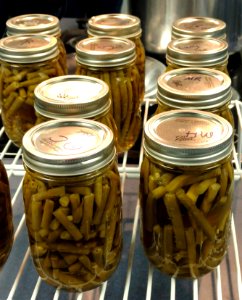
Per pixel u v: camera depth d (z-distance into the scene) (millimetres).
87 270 443
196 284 478
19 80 578
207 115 454
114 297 509
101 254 444
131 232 593
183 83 509
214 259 463
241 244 553
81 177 400
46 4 863
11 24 666
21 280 528
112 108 573
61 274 442
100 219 426
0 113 653
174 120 452
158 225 443
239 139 677
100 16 691
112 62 559
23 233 590
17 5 857
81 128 443
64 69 662
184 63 567
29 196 423
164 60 894
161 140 417
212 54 563
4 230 478
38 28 642
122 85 571
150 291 472
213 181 418
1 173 472
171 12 838
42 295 511
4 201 473
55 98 482
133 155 739
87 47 585
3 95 597
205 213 426
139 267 542
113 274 515
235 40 862
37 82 576
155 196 429
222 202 431
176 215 424
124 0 989
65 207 408
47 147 414
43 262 443
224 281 514
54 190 405
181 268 457
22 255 561
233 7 837
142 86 666
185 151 402
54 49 586
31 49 566
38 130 438
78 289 460
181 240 438
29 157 408
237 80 863
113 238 453
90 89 503
